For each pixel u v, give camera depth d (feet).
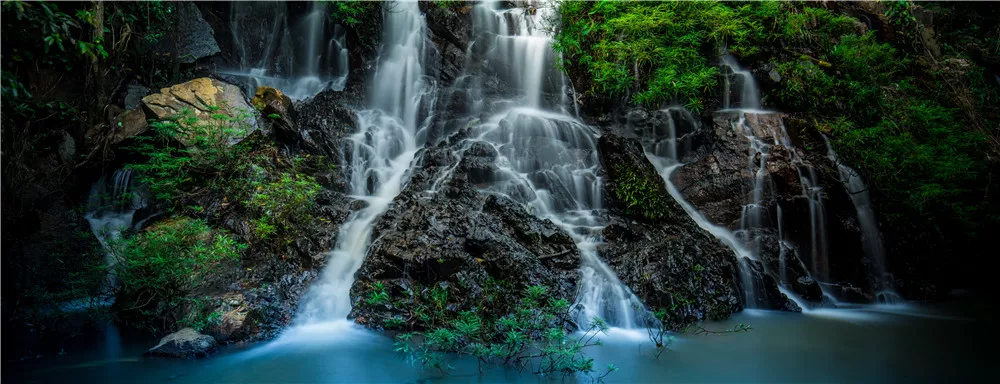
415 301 21.49
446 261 22.09
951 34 47.73
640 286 23.20
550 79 36.04
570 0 36.42
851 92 34.73
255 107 30.50
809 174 29.19
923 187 31.04
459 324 18.65
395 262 22.49
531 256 22.93
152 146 26.27
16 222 23.56
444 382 17.25
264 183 26.78
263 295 21.68
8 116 24.17
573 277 22.89
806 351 20.02
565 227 26.43
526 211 25.18
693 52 34.68
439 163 28.63
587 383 17.19
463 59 36.86
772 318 24.06
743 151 30.27
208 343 19.39
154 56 33.73
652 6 36.29
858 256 28.35
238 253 23.38
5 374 17.53
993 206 35.04
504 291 21.57
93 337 20.76
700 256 25.00
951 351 20.12
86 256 23.31
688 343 20.79
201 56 36.01
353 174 30.81
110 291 22.88
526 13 38.29
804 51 36.76
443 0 37.40
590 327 21.58
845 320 24.06
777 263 27.07
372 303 21.71
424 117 35.17
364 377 17.51
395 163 32.35
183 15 35.53
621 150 29.12
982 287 31.91
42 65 28.19
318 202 27.12
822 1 40.14
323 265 23.99
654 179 28.55
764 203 28.55
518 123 31.40
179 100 28.89
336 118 32.91
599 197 28.55
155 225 25.36
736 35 35.12
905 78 39.70
